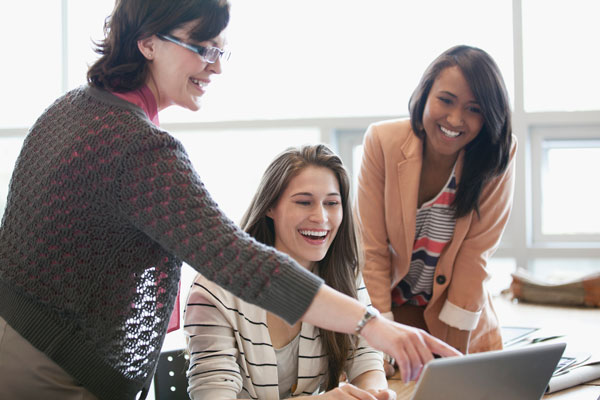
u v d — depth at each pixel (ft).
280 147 13.65
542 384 4.48
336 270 5.87
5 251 4.23
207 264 3.76
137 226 3.91
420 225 7.13
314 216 5.48
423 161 6.93
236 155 13.74
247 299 3.78
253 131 13.60
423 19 12.98
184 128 13.51
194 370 5.09
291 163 5.54
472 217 7.00
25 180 4.21
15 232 4.19
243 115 13.60
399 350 3.78
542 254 12.75
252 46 13.46
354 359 5.79
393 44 13.12
